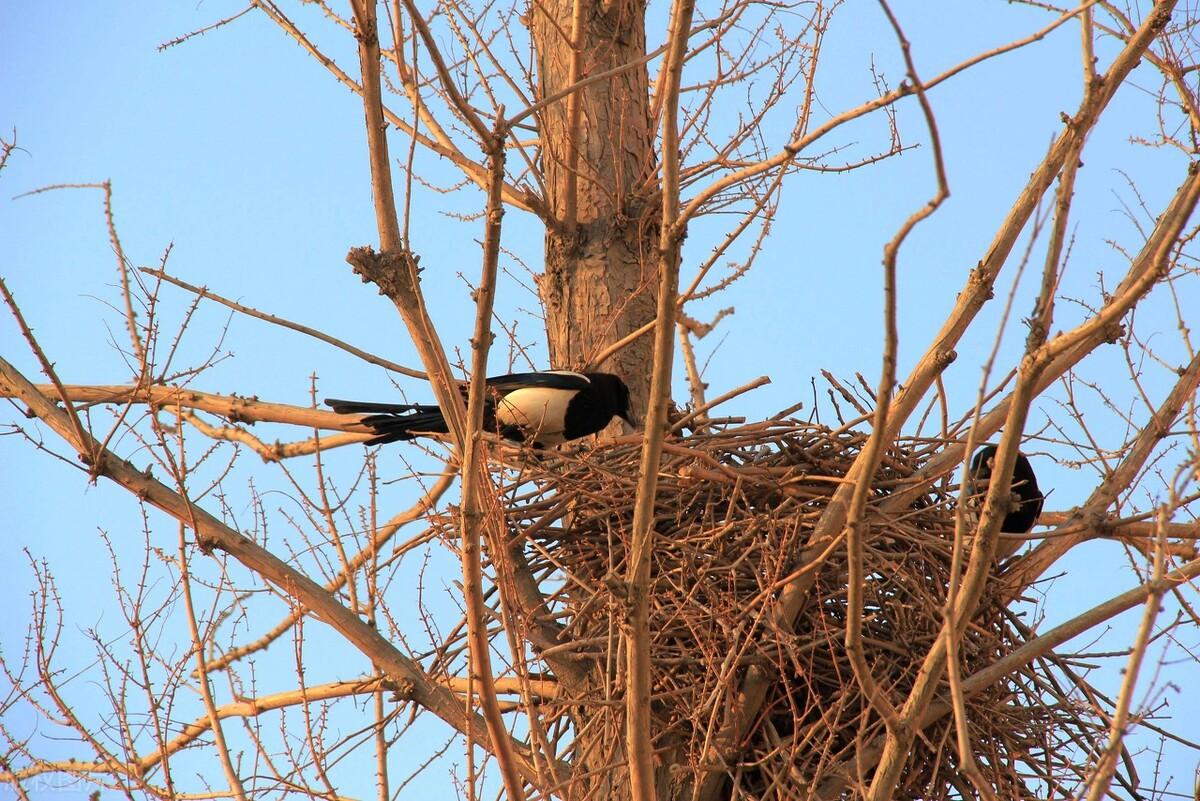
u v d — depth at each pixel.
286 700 11.49
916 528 11.39
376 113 9.16
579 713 11.40
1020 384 7.52
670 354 7.64
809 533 11.13
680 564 10.98
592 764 11.05
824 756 9.70
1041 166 9.81
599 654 10.86
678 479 11.53
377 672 11.11
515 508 11.76
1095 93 8.95
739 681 10.72
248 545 11.20
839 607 11.27
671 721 10.88
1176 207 10.91
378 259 9.20
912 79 6.17
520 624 10.12
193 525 10.62
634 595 8.23
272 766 9.54
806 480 11.70
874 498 11.66
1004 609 11.48
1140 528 10.90
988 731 10.80
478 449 8.36
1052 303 7.60
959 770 10.74
